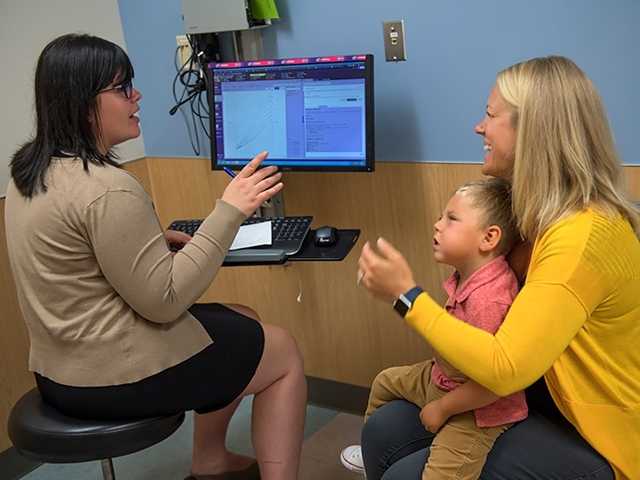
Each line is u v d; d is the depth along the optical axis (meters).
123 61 1.62
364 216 2.34
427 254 2.27
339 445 2.40
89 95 1.56
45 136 1.57
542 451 1.46
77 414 1.64
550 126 1.36
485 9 1.95
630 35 1.80
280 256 1.93
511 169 1.48
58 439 1.60
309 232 2.10
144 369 1.60
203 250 1.61
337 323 2.55
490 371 1.30
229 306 2.03
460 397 1.48
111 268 1.52
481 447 1.50
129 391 1.61
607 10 1.81
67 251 1.53
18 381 2.46
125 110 1.64
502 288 1.47
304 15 2.23
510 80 1.42
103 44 1.60
